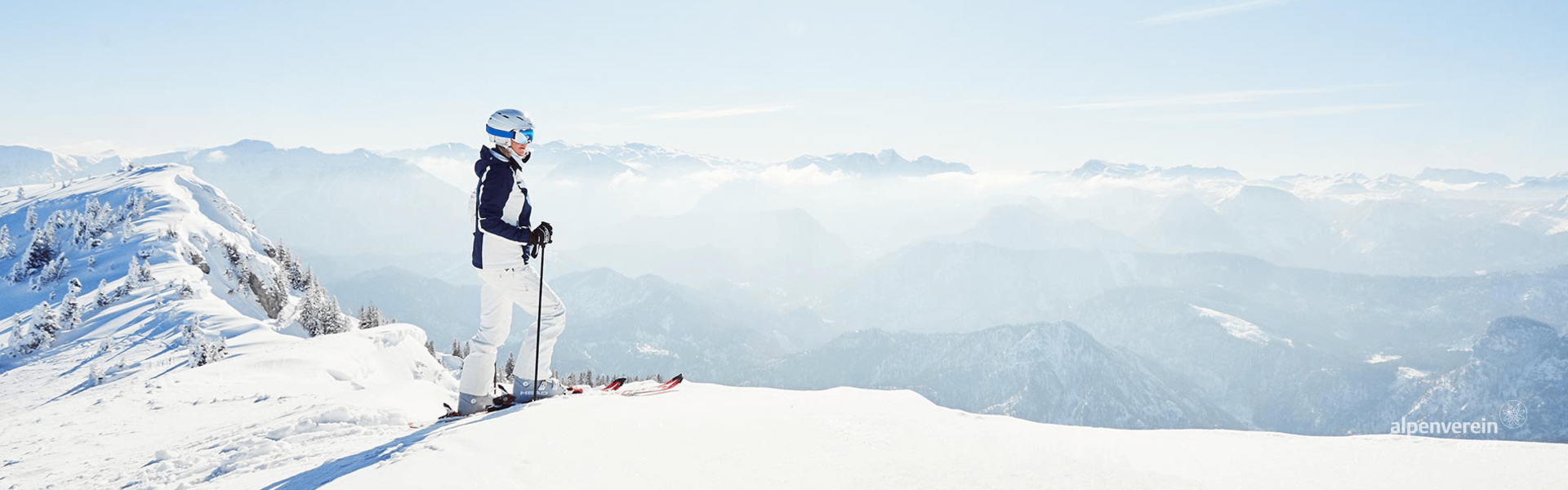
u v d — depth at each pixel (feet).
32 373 173.27
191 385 63.62
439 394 28.76
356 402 24.52
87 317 240.73
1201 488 9.20
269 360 91.15
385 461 11.94
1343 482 8.96
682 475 10.32
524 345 18.24
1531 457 8.87
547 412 14.28
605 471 10.56
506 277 17.60
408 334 156.35
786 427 12.53
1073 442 11.62
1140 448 11.16
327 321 274.36
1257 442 11.05
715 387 18.39
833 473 10.28
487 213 16.76
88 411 48.03
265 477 14.58
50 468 25.07
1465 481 8.44
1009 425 12.97
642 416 13.62
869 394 15.92
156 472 18.76
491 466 10.73
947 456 10.82
